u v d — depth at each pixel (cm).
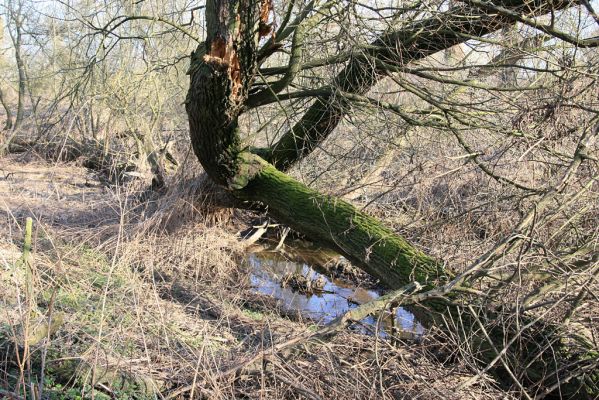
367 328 498
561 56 602
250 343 499
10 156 1184
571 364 410
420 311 523
